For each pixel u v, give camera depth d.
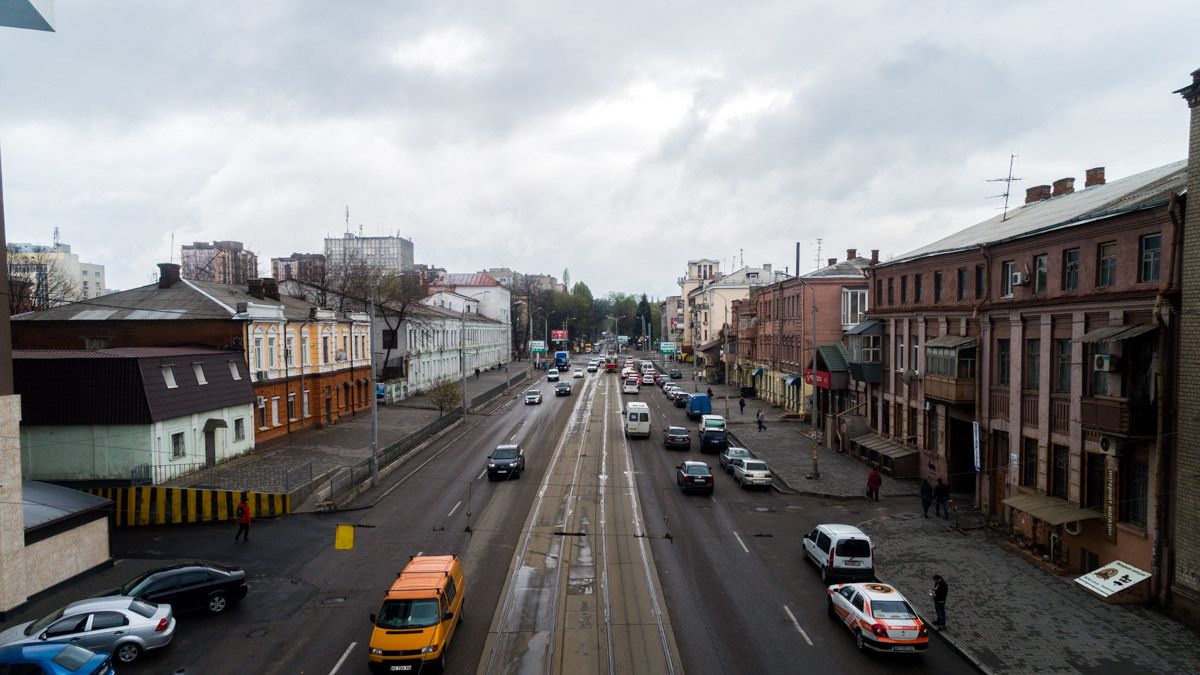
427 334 79.88
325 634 18.23
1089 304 22.27
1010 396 26.72
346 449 41.97
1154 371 19.58
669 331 175.12
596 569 23.12
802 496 33.16
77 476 30.77
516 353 151.62
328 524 28.47
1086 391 22.41
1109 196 26.16
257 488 31.22
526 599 20.53
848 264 58.03
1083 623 18.50
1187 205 18.62
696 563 23.77
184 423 33.78
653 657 16.83
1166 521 19.25
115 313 39.97
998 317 27.73
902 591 20.83
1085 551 22.39
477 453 44.06
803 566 23.52
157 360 32.84
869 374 40.09
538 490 34.31
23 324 39.12
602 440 49.28
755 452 43.62
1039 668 16.02
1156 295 19.39
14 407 20.42
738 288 106.38
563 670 16.17
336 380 53.62
